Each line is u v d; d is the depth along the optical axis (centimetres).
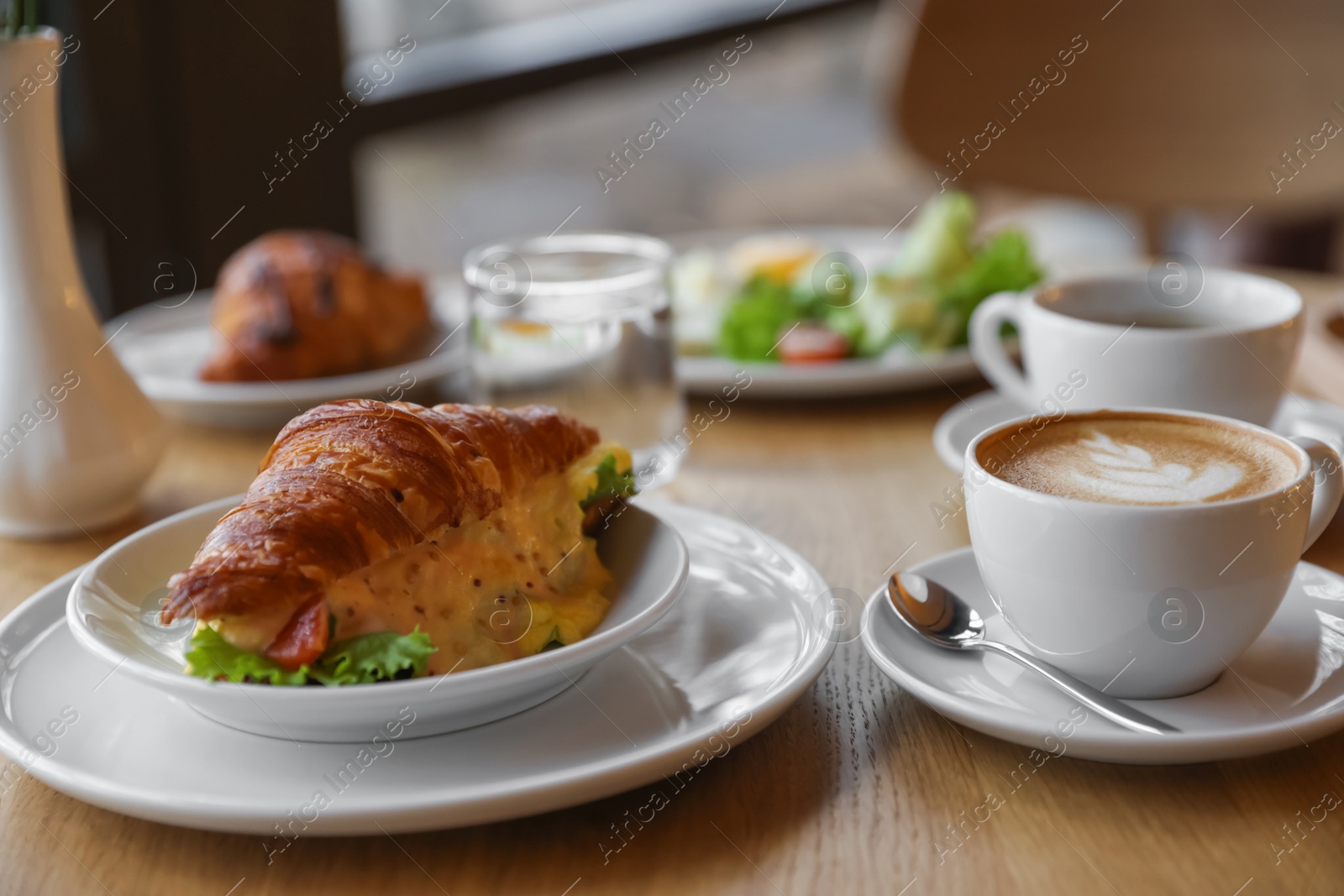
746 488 97
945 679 77
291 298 113
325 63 158
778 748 75
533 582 78
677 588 77
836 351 117
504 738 74
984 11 172
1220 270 100
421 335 119
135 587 78
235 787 71
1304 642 78
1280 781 73
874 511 94
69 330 92
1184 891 69
